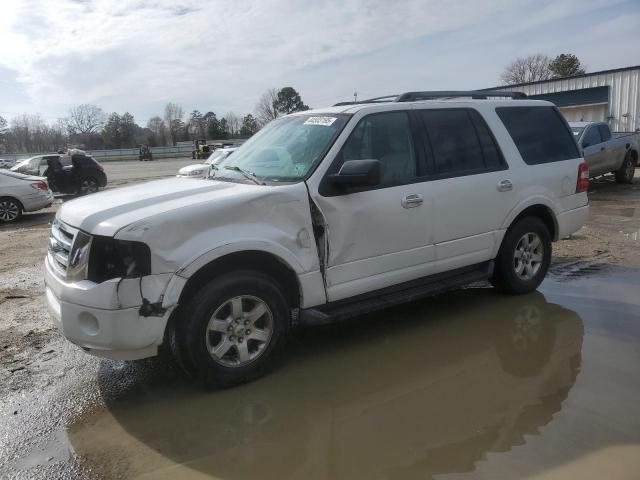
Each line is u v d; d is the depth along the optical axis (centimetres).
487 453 307
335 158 429
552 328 491
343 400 375
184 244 362
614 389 375
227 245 370
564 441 315
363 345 468
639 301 552
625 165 1472
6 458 320
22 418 365
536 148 572
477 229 514
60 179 1900
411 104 488
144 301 350
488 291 600
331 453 314
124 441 334
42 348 486
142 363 448
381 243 448
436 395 378
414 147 478
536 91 3222
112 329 349
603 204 1174
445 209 486
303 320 420
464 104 525
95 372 434
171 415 362
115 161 6788
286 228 401
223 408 369
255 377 405
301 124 482
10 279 736
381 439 326
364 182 404
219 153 1523
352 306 443
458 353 446
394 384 396
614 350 439
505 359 432
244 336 393
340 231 425
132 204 385
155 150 8000
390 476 291
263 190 398
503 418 344
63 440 338
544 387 382
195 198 388
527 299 570
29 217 1448
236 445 325
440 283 501
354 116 452
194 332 371
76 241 368
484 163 523
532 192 553
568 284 617
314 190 414
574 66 7869
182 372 425
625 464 292
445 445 317
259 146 492
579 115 3053
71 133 10762
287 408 366
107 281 349
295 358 446
